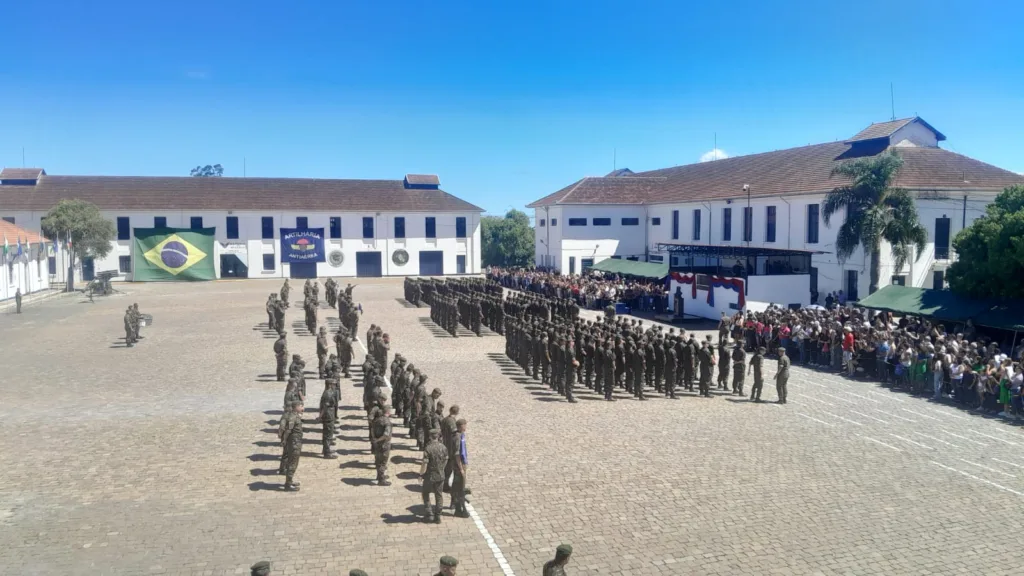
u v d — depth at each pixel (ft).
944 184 135.23
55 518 41.81
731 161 208.23
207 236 223.51
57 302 161.38
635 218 222.48
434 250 249.55
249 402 69.62
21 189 218.79
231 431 59.77
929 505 46.47
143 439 57.31
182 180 237.25
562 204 216.74
